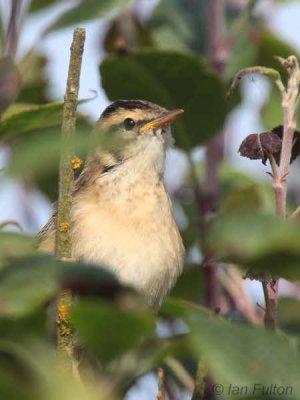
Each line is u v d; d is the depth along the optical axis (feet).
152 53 33.09
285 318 27.25
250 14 41.19
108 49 41.16
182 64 33.65
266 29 40.29
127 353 13.76
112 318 13.20
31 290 12.81
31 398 11.62
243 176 40.50
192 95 34.81
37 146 13.76
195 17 42.73
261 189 39.75
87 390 12.05
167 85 34.68
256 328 12.39
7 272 12.89
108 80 34.81
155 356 13.62
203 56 42.19
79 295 13.48
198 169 41.01
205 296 33.47
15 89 33.27
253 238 11.82
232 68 40.40
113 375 13.82
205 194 37.52
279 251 12.00
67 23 32.68
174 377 29.22
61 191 18.19
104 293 13.16
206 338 12.01
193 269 34.19
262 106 40.09
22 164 13.55
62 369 15.79
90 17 32.63
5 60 33.30
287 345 12.24
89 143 14.01
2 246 19.17
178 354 13.70
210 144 38.81
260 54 40.45
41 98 38.22
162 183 34.14
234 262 13.05
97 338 13.46
